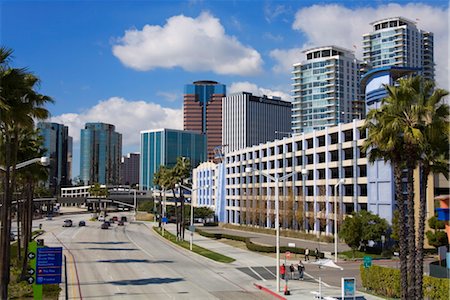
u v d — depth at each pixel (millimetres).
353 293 32625
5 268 28609
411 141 28062
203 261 59156
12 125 30016
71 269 49062
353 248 62125
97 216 175000
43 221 148750
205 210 142125
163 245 79438
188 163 94312
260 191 117125
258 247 69062
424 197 30219
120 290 37812
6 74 28328
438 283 31375
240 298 36000
